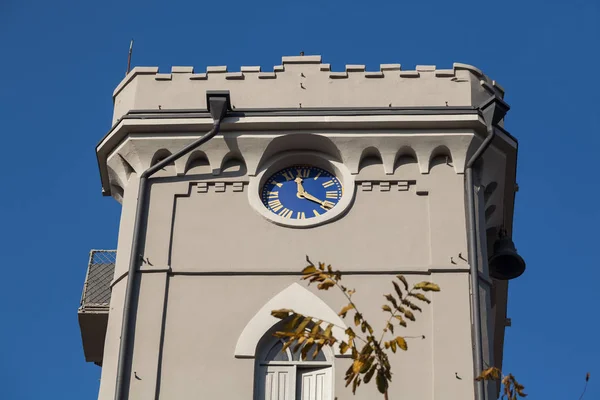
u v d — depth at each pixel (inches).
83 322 1584.6
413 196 1503.4
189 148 1525.6
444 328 1402.6
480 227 1494.8
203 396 1376.7
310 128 1533.0
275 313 1087.6
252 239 1477.6
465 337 1397.6
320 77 1578.5
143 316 1428.4
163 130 1545.3
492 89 1587.1
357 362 1039.6
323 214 1493.6
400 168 1523.1
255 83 1579.7
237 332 1412.4
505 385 1103.6
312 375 1401.3
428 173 1519.4
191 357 1398.9
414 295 1083.9
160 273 1455.5
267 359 1407.5
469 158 1526.8
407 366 1380.4
